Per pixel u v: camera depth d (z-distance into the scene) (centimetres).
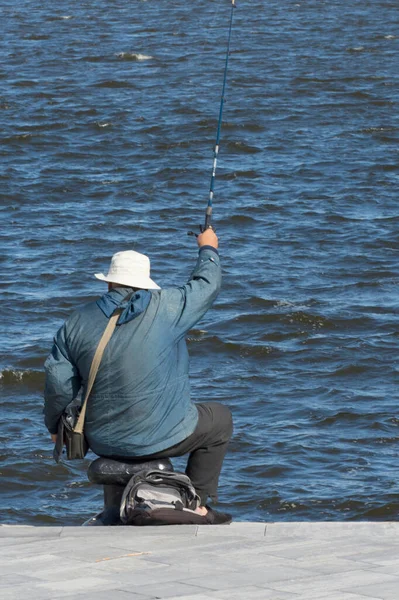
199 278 1891
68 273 6762
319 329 5812
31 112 11969
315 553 1540
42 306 6188
